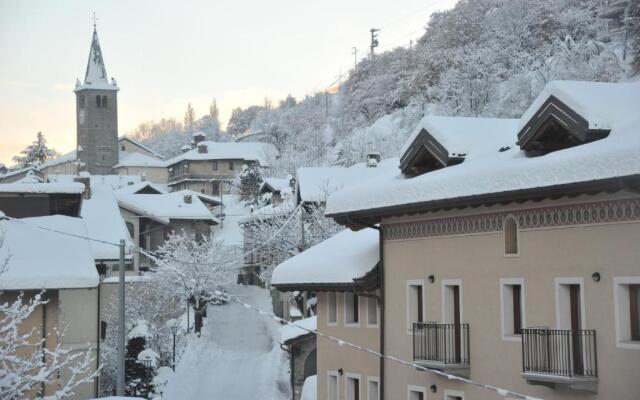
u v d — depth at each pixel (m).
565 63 79.69
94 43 164.00
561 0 97.81
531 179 20.22
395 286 27.78
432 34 130.12
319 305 32.75
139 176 129.12
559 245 21.02
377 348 29.11
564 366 20.31
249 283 90.56
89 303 36.59
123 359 23.80
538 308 21.61
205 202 113.31
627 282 19.11
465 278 24.41
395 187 25.86
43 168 165.62
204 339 61.31
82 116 161.62
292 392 41.53
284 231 59.19
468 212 24.31
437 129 25.73
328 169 61.84
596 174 18.39
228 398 45.75
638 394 18.67
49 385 30.95
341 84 162.12
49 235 34.16
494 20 108.06
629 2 77.56
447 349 24.70
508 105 85.00
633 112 20.25
